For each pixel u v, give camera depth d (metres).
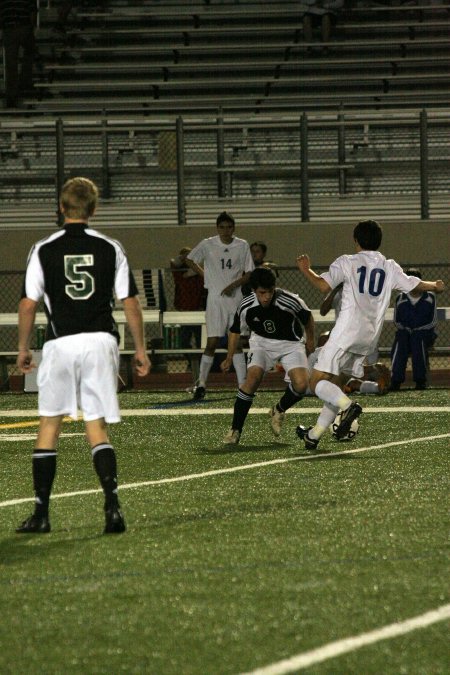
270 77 88.31
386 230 67.44
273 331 31.41
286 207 72.50
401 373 48.81
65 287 18.36
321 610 13.63
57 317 18.44
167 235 68.38
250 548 17.30
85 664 11.72
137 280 68.88
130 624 13.17
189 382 56.06
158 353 53.06
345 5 92.31
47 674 11.43
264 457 28.73
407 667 11.45
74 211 18.66
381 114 75.44
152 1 93.31
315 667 11.46
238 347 45.03
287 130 76.56
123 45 91.25
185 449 30.75
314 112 73.69
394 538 17.92
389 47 89.88
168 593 14.59
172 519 19.95
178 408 42.53
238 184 74.88
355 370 29.94
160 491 23.41
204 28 91.81
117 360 18.86
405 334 49.03
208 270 45.84
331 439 32.34
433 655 11.82
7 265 68.31
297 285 67.38
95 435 18.72
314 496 22.31
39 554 17.09
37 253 18.44
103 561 16.53
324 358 29.45
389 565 16.00
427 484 23.61
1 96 86.69
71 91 87.12
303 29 90.12
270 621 13.18
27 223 72.25
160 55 90.31
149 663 11.70
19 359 18.61
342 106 76.31
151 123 74.62
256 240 67.75
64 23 91.44
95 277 18.44
